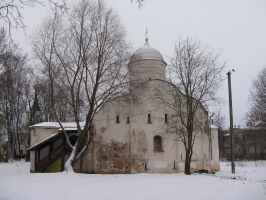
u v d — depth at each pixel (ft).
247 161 181.57
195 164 101.55
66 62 80.64
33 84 148.46
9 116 156.04
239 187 54.13
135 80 86.53
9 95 143.43
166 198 42.16
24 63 138.62
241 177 78.28
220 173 94.84
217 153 112.88
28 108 159.74
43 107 155.43
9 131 156.97
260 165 146.51
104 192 46.85
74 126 103.35
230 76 88.99
